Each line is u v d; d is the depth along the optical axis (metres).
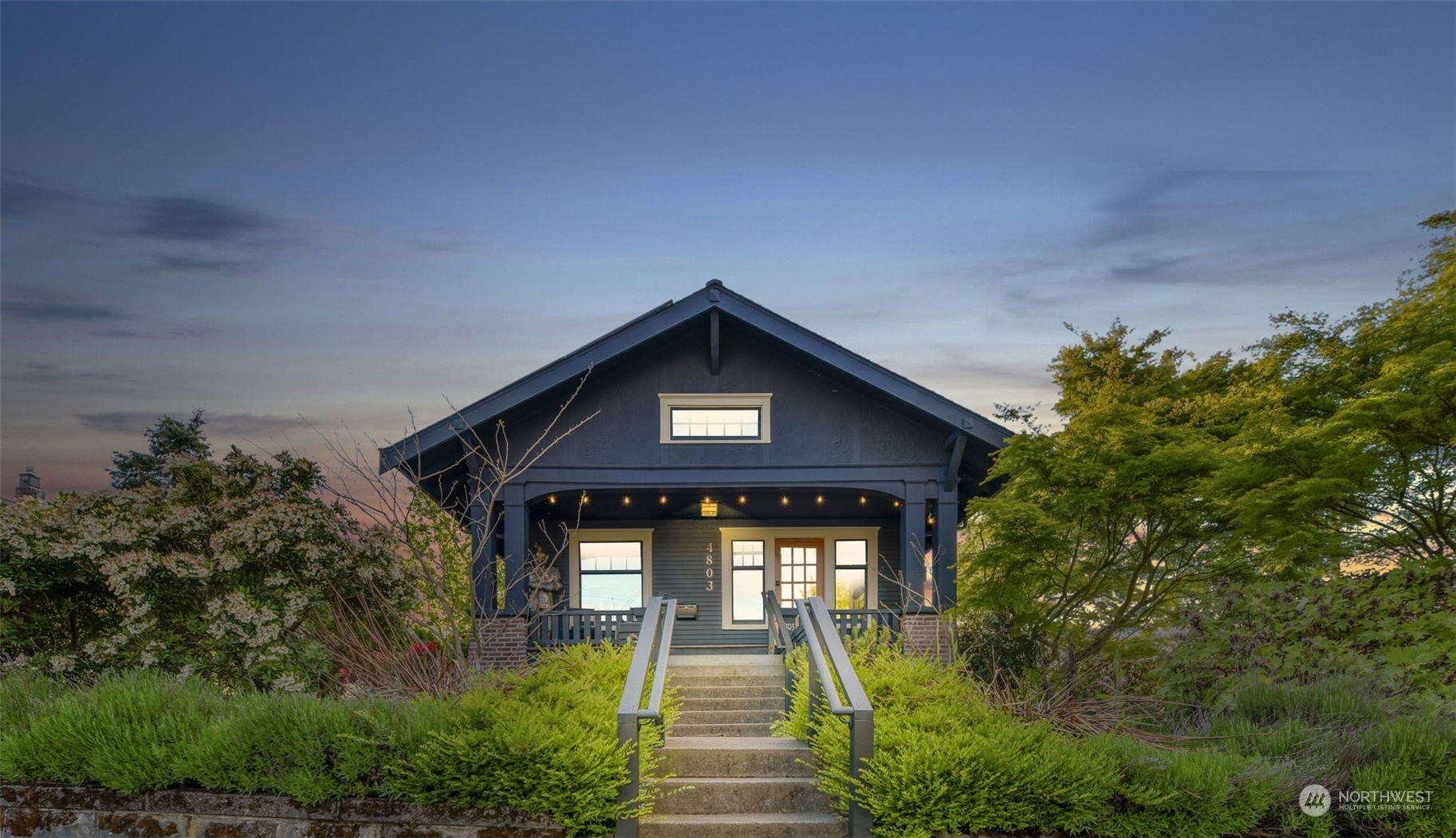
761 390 15.99
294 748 6.62
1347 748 7.00
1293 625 9.77
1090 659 11.75
